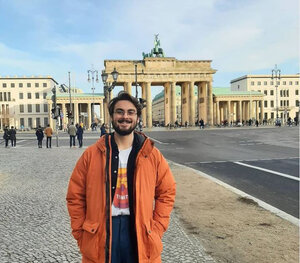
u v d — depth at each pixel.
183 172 13.55
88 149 3.01
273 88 142.75
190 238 5.89
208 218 7.13
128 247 2.85
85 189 2.99
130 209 2.86
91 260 2.82
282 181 11.89
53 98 30.06
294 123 86.50
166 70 91.12
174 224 6.70
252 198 8.96
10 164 16.73
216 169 15.20
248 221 6.91
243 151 23.66
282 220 6.99
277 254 5.17
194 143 31.94
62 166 15.64
